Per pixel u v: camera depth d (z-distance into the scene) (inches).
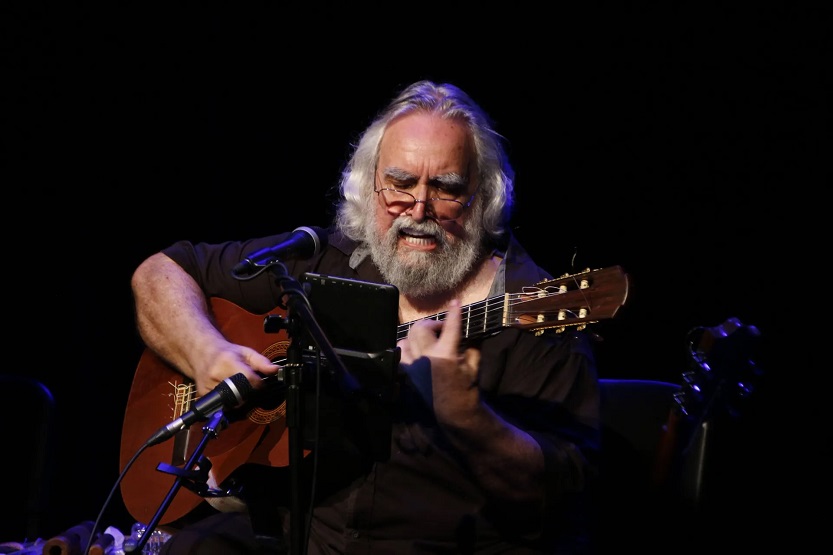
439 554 249.6
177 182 489.7
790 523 387.9
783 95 416.8
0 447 427.8
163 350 277.1
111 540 319.9
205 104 484.1
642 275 438.3
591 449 252.1
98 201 490.9
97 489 494.3
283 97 479.2
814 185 414.3
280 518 265.9
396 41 465.1
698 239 432.5
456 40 457.7
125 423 289.6
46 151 484.1
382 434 216.2
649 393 302.5
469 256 265.9
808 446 398.3
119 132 486.9
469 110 278.8
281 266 205.5
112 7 474.9
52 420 354.3
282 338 285.1
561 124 449.1
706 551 361.4
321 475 255.0
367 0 466.9
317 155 478.9
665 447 287.4
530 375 256.1
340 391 203.0
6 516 434.0
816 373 406.6
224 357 252.5
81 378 495.5
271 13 474.9
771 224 421.7
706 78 428.5
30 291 492.1
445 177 259.6
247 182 483.5
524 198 450.3
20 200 485.4
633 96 439.8
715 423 272.4
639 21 435.5
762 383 408.5
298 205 481.1
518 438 234.8
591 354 263.7
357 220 286.2
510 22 450.9
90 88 481.1
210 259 297.0
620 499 297.0
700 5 425.4
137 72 482.3
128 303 498.3
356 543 250.4
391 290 211.2
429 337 218.7
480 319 220.5
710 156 430.9
